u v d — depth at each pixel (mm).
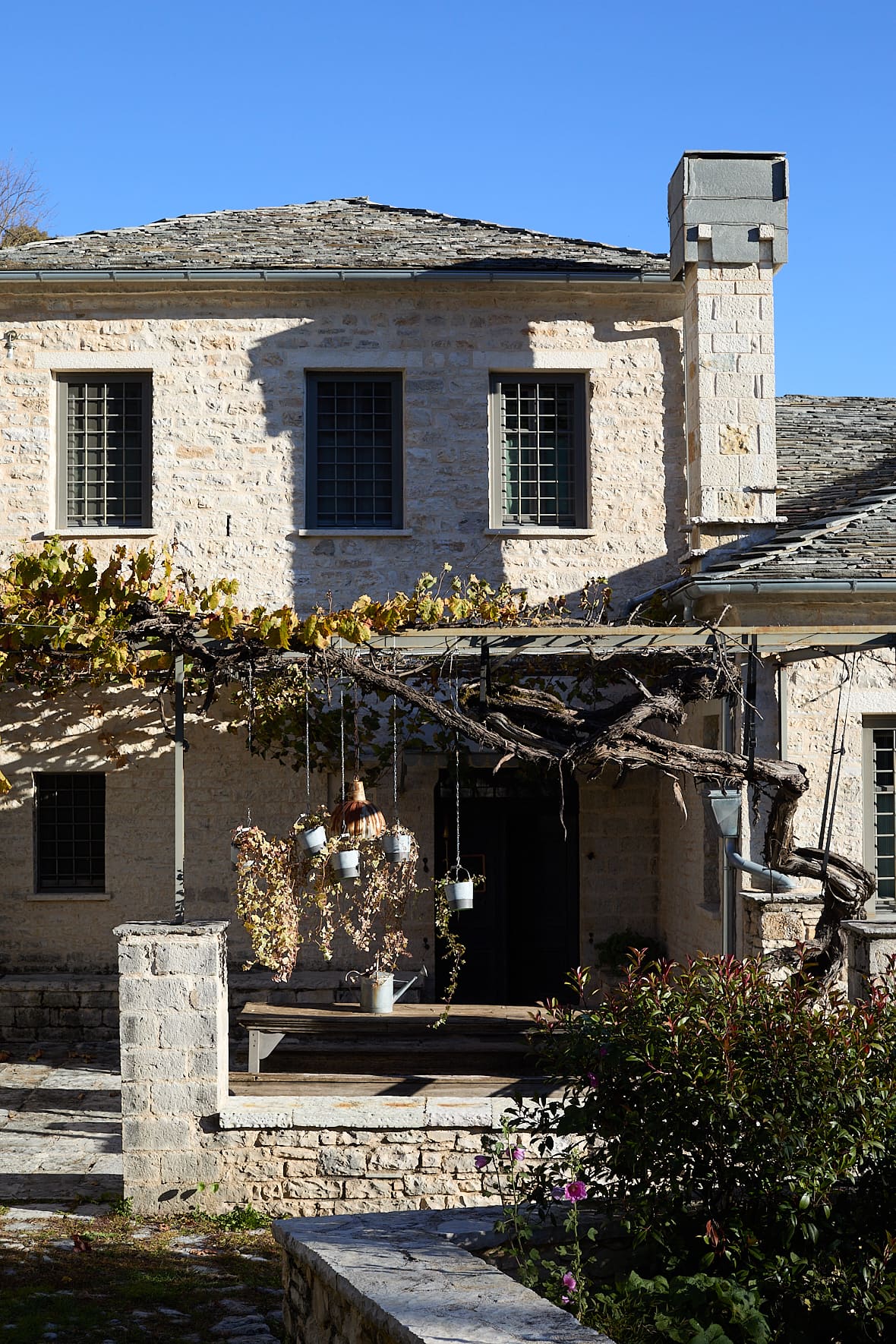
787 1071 5234
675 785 10227
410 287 13852
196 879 13930
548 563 14062
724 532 12859
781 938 10609
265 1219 8391
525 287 13820
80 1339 6453
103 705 13984
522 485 14320
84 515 14117
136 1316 6793
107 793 14008
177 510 13891
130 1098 8531
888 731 11938
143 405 14125
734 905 11383
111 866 14008
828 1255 5016
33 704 13977
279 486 13953
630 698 10609
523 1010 10484
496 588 13961
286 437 13969
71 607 9828
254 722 13641
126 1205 8523
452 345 14070
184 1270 7512
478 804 14453
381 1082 9273
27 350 13945
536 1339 4078
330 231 15125
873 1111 5148
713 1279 4848
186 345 13969
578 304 14148
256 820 13938
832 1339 4934
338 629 9492
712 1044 5281
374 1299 4457
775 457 12930
